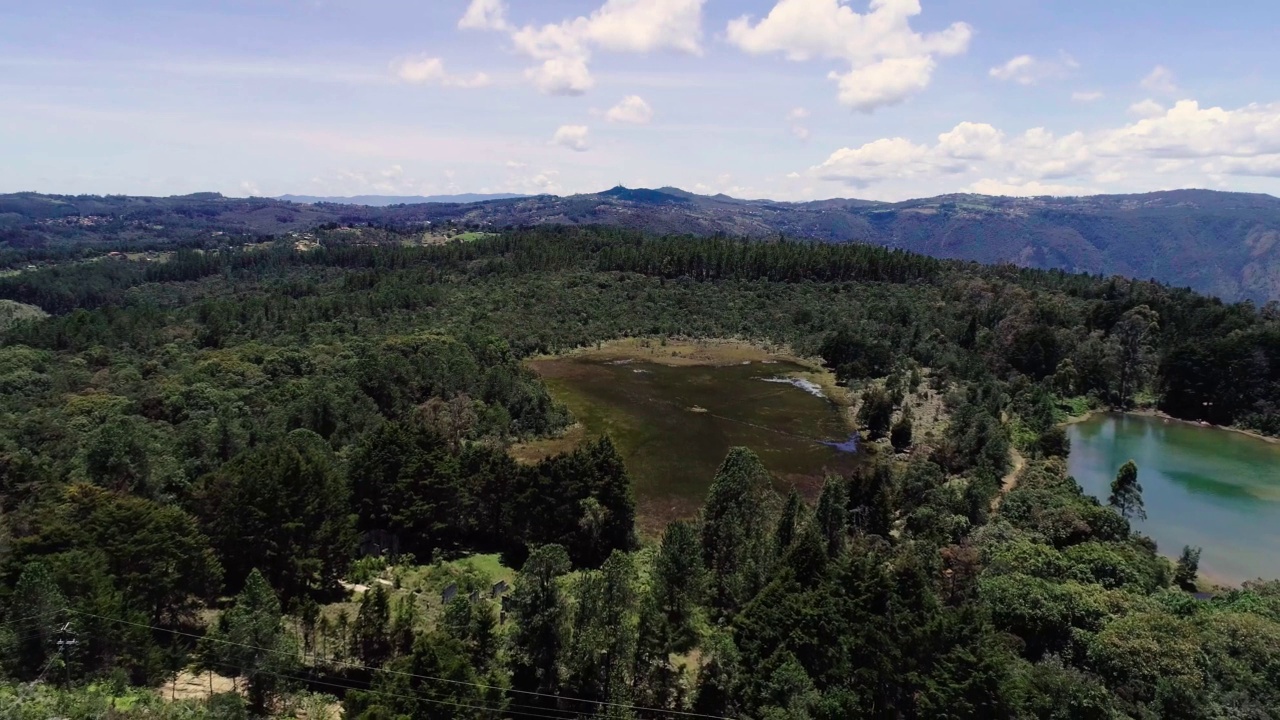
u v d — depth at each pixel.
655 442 121.88
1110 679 48.97
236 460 70.12
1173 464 117.88
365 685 47.31
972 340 173.88
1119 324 158.88
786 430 129.38
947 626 45.72
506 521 79.19
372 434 85.06
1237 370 142.75
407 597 57.19
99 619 42.91
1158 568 69.50
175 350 142.75
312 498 62.56
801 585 53.69
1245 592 63.41
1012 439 120.81
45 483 69.69
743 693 46.75
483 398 129.50
